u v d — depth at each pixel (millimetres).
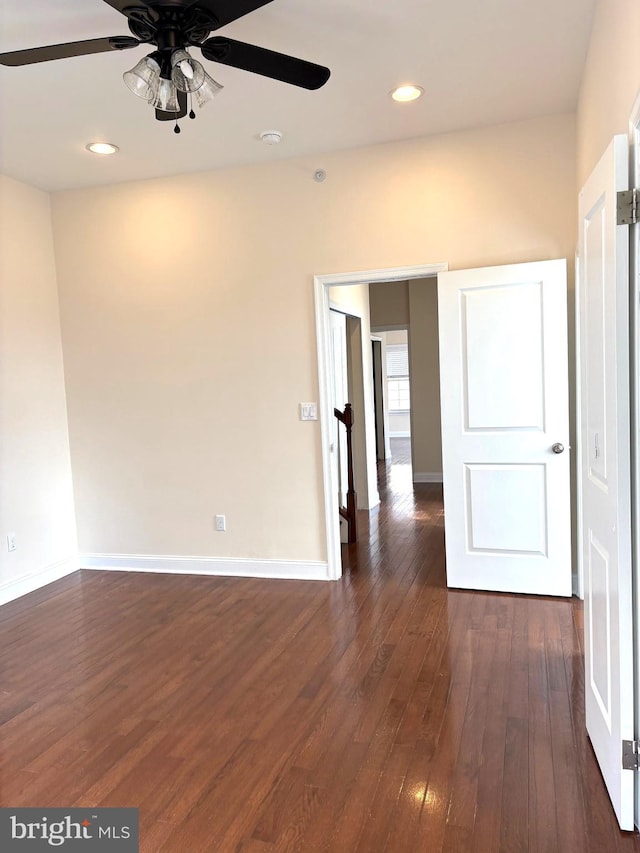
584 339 2211
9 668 3035
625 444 1713
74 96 2967
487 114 3484
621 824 1796
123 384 4465
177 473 4418
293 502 4199
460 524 3812
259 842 1817
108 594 4066
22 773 2191
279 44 2656
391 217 3865
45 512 4359
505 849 1751
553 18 2521
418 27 2551
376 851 1767
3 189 4066
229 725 2447
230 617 3574
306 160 3980
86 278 4465
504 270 3576
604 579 1938
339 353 5801
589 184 2059
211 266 4219
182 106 2369
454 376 3740
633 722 1759
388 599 3740
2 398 4008
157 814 1953
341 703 2572
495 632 3191
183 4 1843
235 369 4238
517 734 2293
